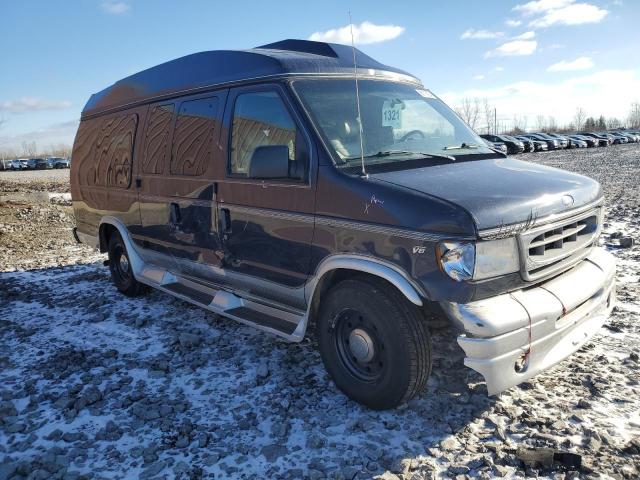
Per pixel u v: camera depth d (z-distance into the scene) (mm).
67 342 5262
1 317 6145
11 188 26438
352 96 4270
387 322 3395
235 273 4621
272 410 3773
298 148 3900
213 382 4238
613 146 46031
